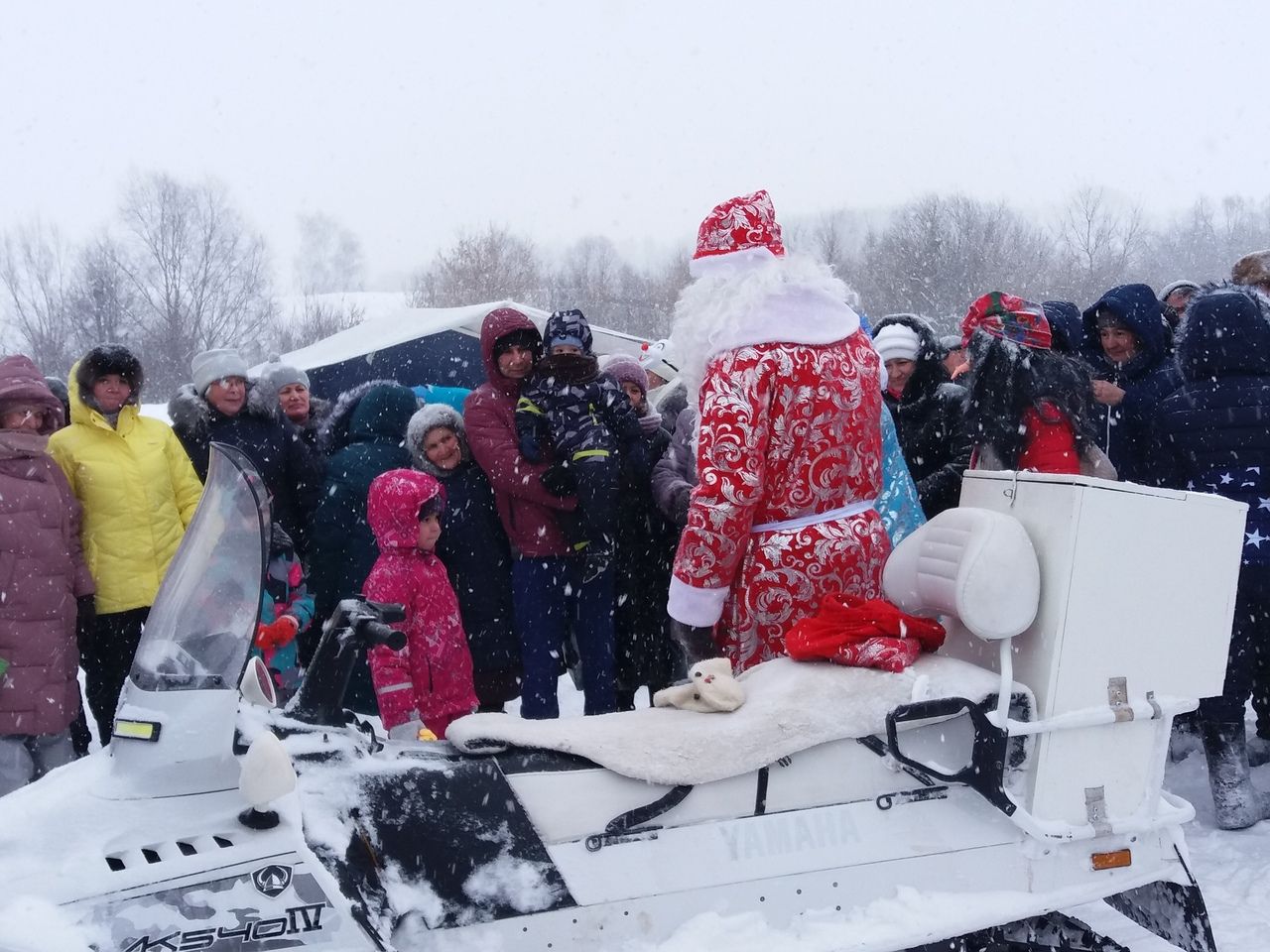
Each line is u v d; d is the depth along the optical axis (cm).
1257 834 393
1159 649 267
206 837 218
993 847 261
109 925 205
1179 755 472
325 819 226
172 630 241
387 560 398
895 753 255
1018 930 274
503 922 233
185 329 3831
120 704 236
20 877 207
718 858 247
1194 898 269
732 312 295
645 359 651
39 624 410
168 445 465
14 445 413
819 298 301
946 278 2933
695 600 296
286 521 499
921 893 254
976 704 260
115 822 218
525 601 432
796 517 302
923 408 474
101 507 445
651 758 248
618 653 464
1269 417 403
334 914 216
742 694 266
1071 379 380
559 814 243
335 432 535
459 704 405
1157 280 3133
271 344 3969
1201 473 413
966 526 266
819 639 276
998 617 257
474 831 237
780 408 294
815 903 250
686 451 450
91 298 3781
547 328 436
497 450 428
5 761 405
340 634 251
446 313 828
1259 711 461
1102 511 260
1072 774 262
